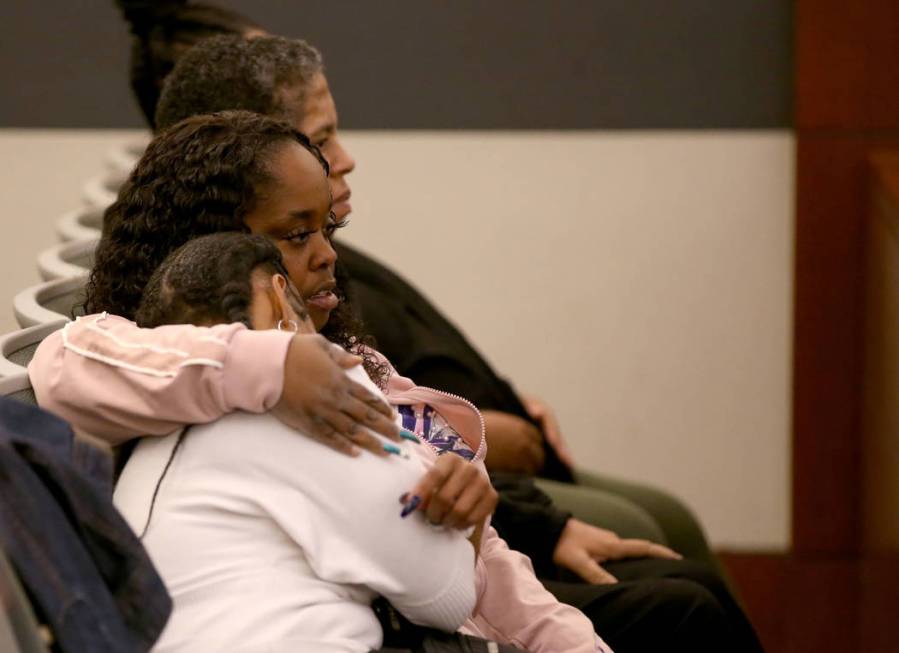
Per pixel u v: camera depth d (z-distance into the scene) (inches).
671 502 301.4
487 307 423.2
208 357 137.4
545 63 411.8
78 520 128.3
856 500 421.4
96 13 412.5
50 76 413.7
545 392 427.5
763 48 408.5
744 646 225.5
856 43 397.4
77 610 123.2
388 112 414.6
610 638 209.5
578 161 415.2
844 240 407.5
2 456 124.6
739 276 418.6
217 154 161.5
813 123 402.0
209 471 139.9
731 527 431.5
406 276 422.0
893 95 398.9
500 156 415.8
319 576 138.8
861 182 403.9
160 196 162.2
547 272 421.1
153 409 139.9
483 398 273.7
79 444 135.1
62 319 181.2
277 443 139.0
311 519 138.2
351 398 139.6
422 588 141.6
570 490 268.4
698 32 409.1
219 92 217.5
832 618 427.5
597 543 236.2
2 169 418.3
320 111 221.0
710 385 424.8
